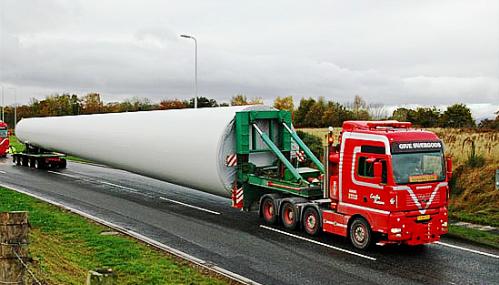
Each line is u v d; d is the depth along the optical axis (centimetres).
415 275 1111
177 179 1939
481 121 2992
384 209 1241
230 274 1079
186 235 1462
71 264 1092
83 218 1636
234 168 1717
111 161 2370
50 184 2522
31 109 8169
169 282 1006
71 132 2683
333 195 1401
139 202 2020
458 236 1452
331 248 1327
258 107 1755
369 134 1288
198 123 1795
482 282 1070
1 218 645
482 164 2022
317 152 2606
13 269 650
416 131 1295
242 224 1616
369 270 1142
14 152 3831
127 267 1095
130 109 6550
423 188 1264
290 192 1539
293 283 1046
